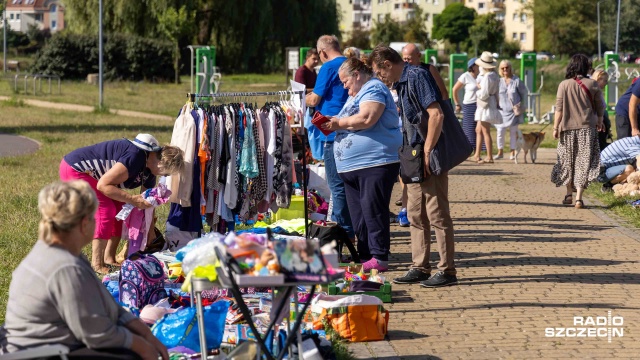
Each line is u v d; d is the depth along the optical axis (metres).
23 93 41.31
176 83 56.75
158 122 29.02
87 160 8.32
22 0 145.50
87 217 4.62
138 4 58.12
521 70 30.19
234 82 54.94
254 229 9.33
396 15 141.88
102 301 4.62
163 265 7.66
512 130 19.62
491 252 10.05
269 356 5.02
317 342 5.79
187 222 8.87
